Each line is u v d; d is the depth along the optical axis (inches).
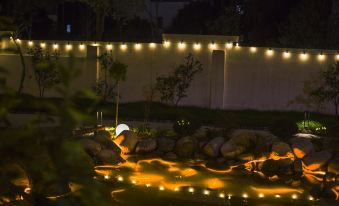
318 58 716.7
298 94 726.5
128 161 406.0
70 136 86.5
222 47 733.9
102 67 717.3
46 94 730.8
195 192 315.6
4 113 80.4
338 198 308.2
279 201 306.7
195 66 731.4
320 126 547.8
